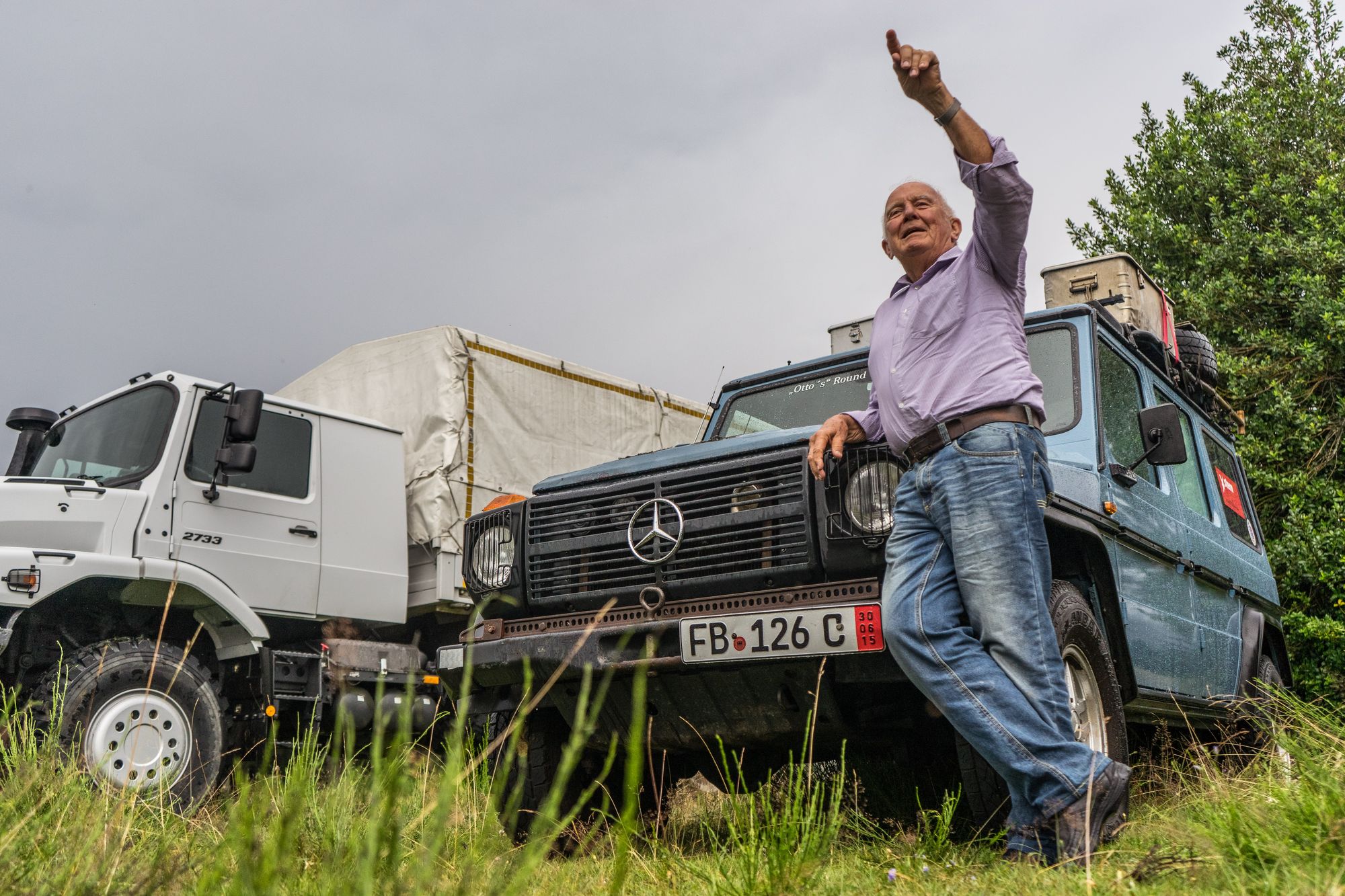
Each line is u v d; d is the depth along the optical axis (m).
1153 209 11.72
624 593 3.72
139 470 6.22
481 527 4.18
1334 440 9.89
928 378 3.07
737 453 3.61
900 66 2.87
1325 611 9.57
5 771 3.12
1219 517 5.79
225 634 6.25
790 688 3.42
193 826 3.15
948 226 3.36
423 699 6.86
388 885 1.70
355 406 7.92
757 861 2.38
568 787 3.92
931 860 2.83
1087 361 4.39
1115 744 3.56
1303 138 11.48
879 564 3.29
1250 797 2.71
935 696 2.92
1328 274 10.33
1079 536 3.73
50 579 5.39
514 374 8.03
